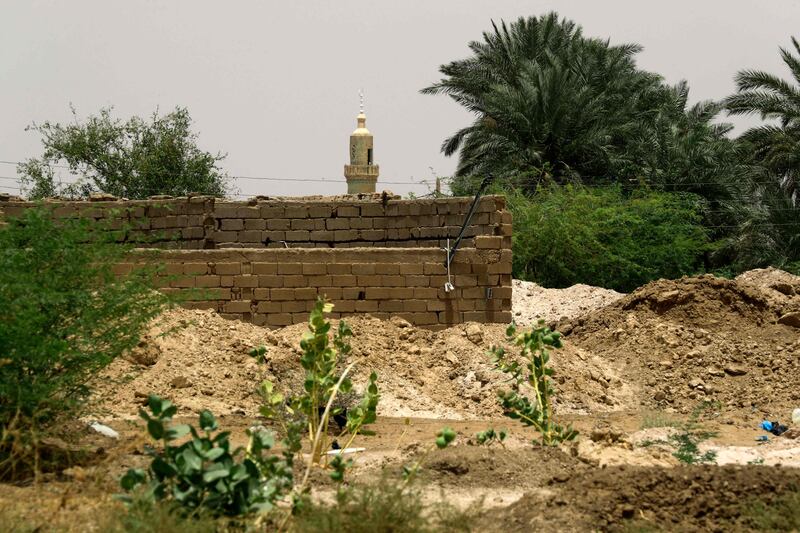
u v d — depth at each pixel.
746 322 30.91
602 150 63.44
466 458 14.97
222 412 22.16
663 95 71.12
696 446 17.50
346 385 15.62
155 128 64.94
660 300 31.72
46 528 10.88
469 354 27.83
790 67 63.06
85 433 15.88
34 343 13.59
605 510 12.00
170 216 33.44
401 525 11.08
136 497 10.75
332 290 29.58
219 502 10.98
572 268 60.28
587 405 26.22
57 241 14.62
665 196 63.53
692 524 12.00
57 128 63.75
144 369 23.34
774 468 13.40
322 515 11.04
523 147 64.44
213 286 29.12
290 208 33.47
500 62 67.25
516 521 11.88
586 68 66.94
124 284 15.39
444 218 32.88
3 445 13.34
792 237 62.03
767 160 63.44
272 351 26.00
